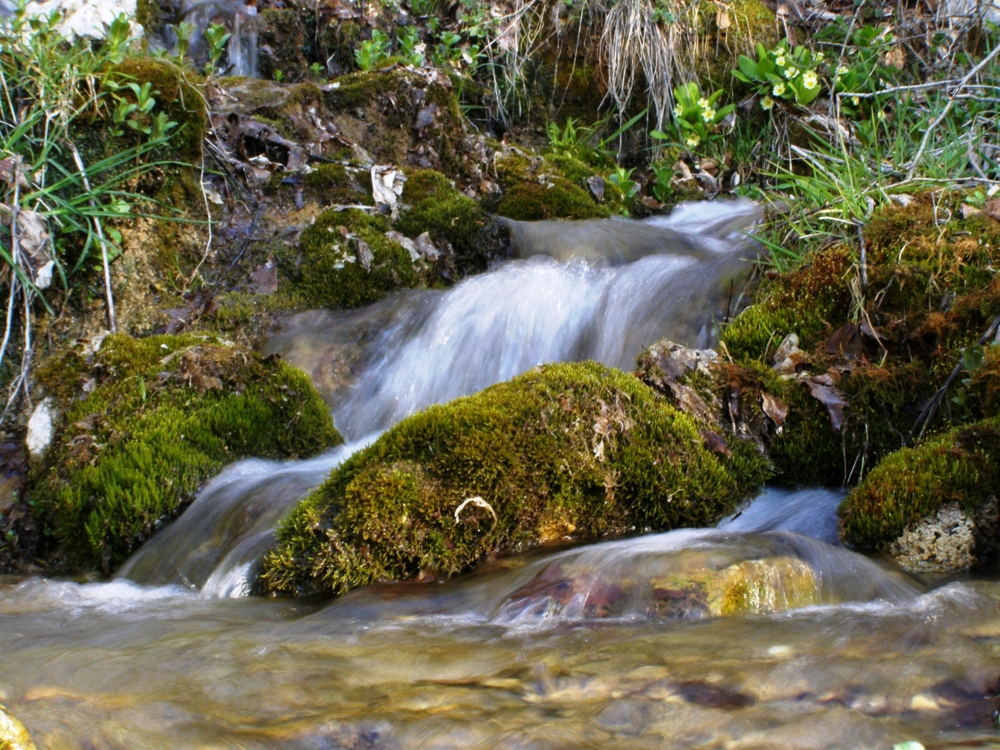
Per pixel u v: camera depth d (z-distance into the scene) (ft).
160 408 12.87
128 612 9.71
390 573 9.91
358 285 16.72
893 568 9.61
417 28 26.14
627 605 8.43
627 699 6.38
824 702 6.22
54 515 12.10
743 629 7.85
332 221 17.15
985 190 14.28
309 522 10.03
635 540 10.06
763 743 5.67
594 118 26.23
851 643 7.32
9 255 14.11
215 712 6.36
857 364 12.28
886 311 12.67
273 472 12.62
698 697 6.37
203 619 9.16
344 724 6.06
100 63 15.85
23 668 7.51
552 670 6.98
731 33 25.99
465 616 8.68
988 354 11.09
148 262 15.98
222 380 13.41
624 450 10.88
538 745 5.70
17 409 13.94
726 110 23.67
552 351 15.40
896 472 10.43
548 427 10.75
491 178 21.22
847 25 25.77
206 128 17.52
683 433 11.24
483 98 25.40
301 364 15.07
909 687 6.40
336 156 19.02
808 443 11.99
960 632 7.48
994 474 10.00
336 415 14.74
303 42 24.54
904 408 11.91
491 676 6.92
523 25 26.11
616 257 17.75
